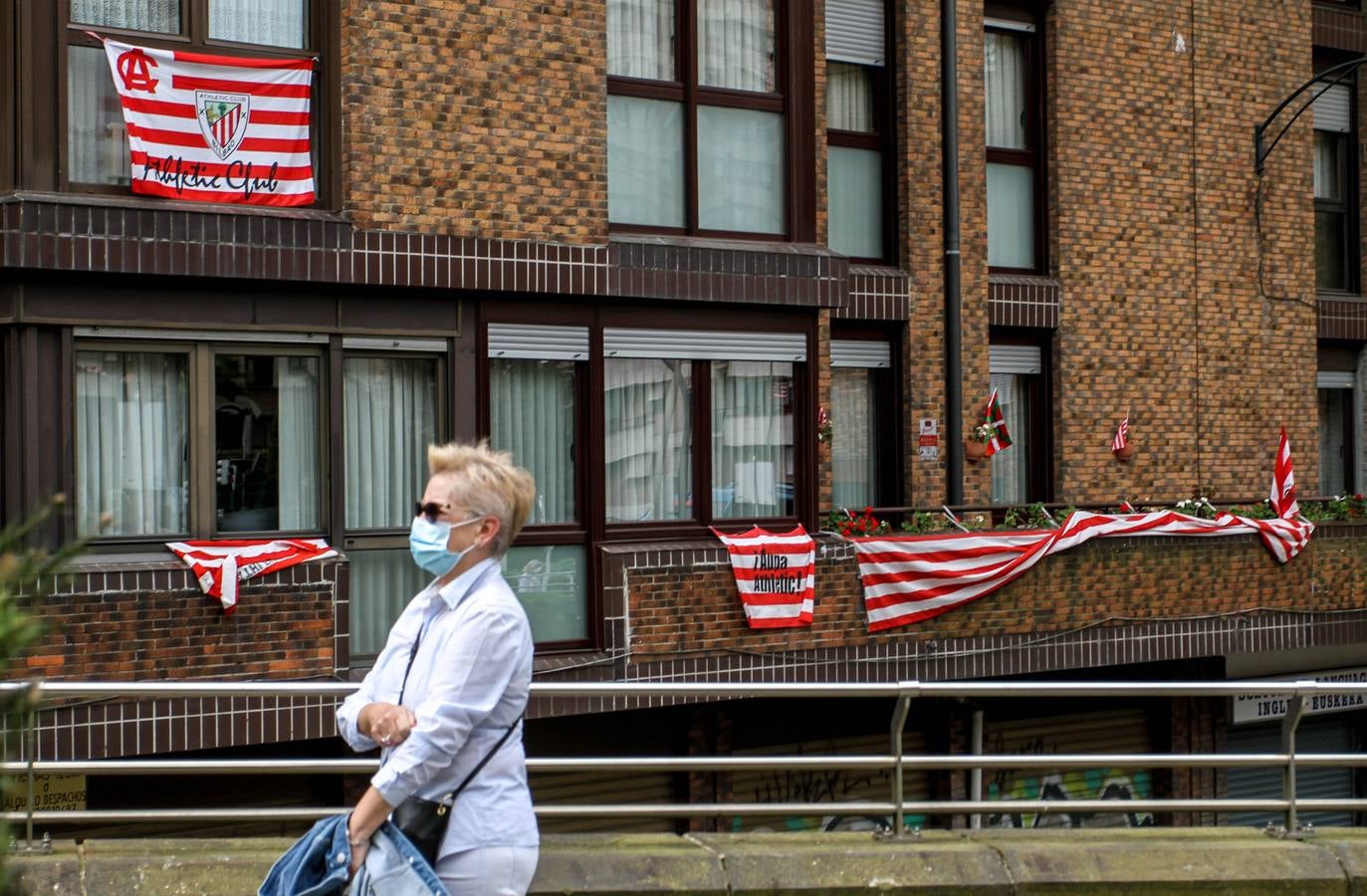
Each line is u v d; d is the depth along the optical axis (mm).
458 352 11898
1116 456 17391
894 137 16250
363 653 11656
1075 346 17172
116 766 5672
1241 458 18469
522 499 4180
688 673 12602
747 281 12961
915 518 14875
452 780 4035
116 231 10320
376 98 11352
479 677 3994
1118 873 6449
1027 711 16469
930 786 15867
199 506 10914
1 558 2654
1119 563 15094
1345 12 19797
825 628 13242
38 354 10289
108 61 10586
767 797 14711
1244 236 18531
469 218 11719
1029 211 17359
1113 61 17547
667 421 13008
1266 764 6977
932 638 13852
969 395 16328
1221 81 18391
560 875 5824
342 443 11445
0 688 4965
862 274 15719
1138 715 17484
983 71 16656
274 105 11117
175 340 10836
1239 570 15984
